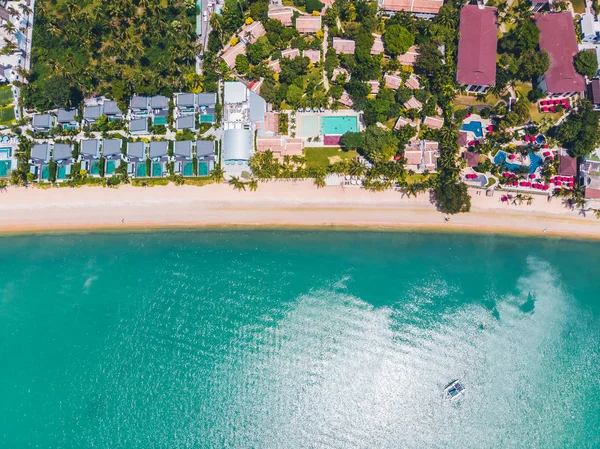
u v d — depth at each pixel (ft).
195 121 378.12
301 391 339.36
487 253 372.17
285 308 356.18
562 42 376.68
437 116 377.09
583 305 361.71
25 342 353.10
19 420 336.49
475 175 371.56
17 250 373.81
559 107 376.89
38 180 375.25
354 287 361.92
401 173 364.79
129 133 379.96
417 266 368.68
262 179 373.61
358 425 335.26
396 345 349.41
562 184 370.73
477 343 352.08
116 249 372.58
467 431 336.29
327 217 373.61
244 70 380.58
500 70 376.07
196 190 375.45
